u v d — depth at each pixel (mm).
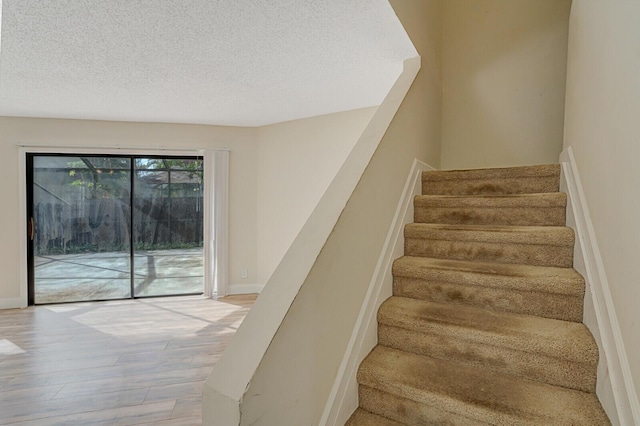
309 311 955
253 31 1980
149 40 2061
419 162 2250
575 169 1567
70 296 4051
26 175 3881
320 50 2256
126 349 2729
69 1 1626
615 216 979
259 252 4434
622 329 895
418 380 1159
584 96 1442
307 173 4082
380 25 1920
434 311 1414
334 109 3727
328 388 1063
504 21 2736
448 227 1793
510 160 2732
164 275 4305
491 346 1210
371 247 1448
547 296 1321
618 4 992
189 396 2070
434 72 2705
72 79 2680
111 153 4047
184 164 4344
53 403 1995
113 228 4156
